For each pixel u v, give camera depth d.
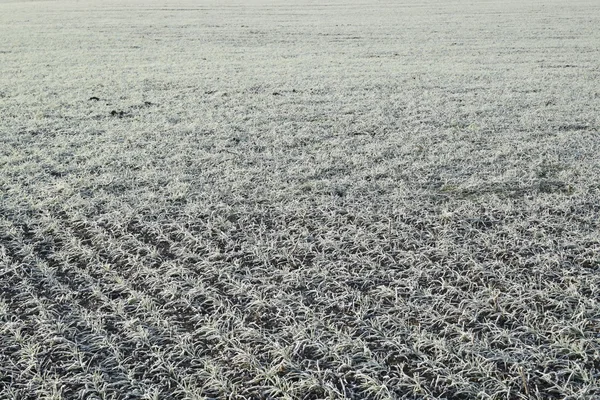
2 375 4.84
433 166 9.37
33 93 15.41
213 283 6.20
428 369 4.75
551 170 9.09
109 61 20.72
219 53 22.44
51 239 7.16
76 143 11.01
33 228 7.45
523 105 13.32
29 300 5.85
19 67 19.38
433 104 13.62
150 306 5.73
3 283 6.22
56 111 13.46
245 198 8.30
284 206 7.98
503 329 5.19
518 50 21.95
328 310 5.68
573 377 4.65
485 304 5.57
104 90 15.79
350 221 7.51
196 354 5.09
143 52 22.75
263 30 29.16
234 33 28.16
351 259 6.54
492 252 6.59
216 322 5.43
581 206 7.68
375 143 10.61
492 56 20.80
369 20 32.53
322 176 9.06
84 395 4.65
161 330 5.40
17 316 5.62
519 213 7.55
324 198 8.15
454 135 11.02
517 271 6.21
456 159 9.69
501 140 10.66
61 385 4.72
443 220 7.44
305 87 15.89
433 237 6.99
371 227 7.28
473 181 8.66
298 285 6.06
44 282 6.22
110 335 5.31
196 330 5.39
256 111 13.29
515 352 4.90
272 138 11.16
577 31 26.38
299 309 5.64
